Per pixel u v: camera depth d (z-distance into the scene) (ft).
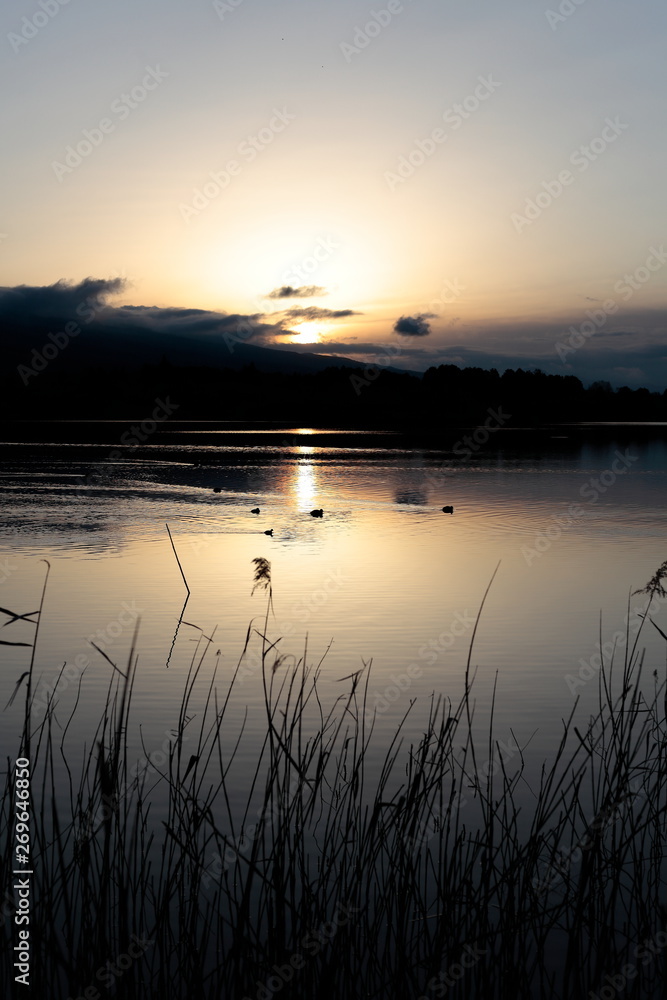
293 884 16.22
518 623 44.70
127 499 102.17
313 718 30.17
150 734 28.53
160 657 37.91
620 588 53.93
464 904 17.61
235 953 15.11
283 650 39.34
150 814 22.31
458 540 74.23
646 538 75.10
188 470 145.38
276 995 15.10
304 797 23.54
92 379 512.63
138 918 18.29
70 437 249.14
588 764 25.64
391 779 24.81
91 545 69.67
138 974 16.39
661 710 30.40
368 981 16.46
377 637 41.88
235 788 24.21
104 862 14.82
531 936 18.40
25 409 481.46
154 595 50.90
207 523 83.82
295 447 214.28
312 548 69.56
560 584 55.06
